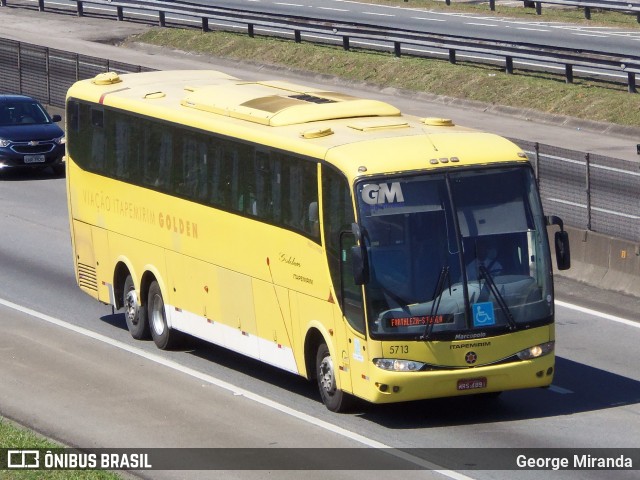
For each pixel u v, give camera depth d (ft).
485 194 112.37
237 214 127.85
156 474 98.02
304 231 117.50
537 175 185.57
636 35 384.47
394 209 109.91
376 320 108.47
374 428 111.96
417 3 465.06
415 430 111.34
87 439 108.17
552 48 313.32
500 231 112.06
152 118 141.49
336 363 114.62
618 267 167.94
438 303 109.40
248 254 126.52
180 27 422.00
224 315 131.75
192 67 377.09
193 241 135.33
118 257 150.20
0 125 268.41
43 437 106.73
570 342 143.54
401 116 128.47
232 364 137.28
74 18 451.53
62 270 185.88
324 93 136.98
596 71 325.62
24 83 326.85
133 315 148.25
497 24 409.69
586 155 174.19
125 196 147.43
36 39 412.36
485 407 119.14
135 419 114.52
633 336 146.10
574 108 297.53
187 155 135.64
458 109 318.04
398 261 109.29
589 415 115.75
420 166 111.34
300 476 97.45
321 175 114.73
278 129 124.06
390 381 108.27
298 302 119.55
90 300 168.86
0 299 167.53
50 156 266.36
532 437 108.68
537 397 122.31
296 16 381.40
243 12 394.52
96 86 156.25
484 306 110.32
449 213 110.93
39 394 123.34
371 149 112.98
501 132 286.05
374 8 457.27
